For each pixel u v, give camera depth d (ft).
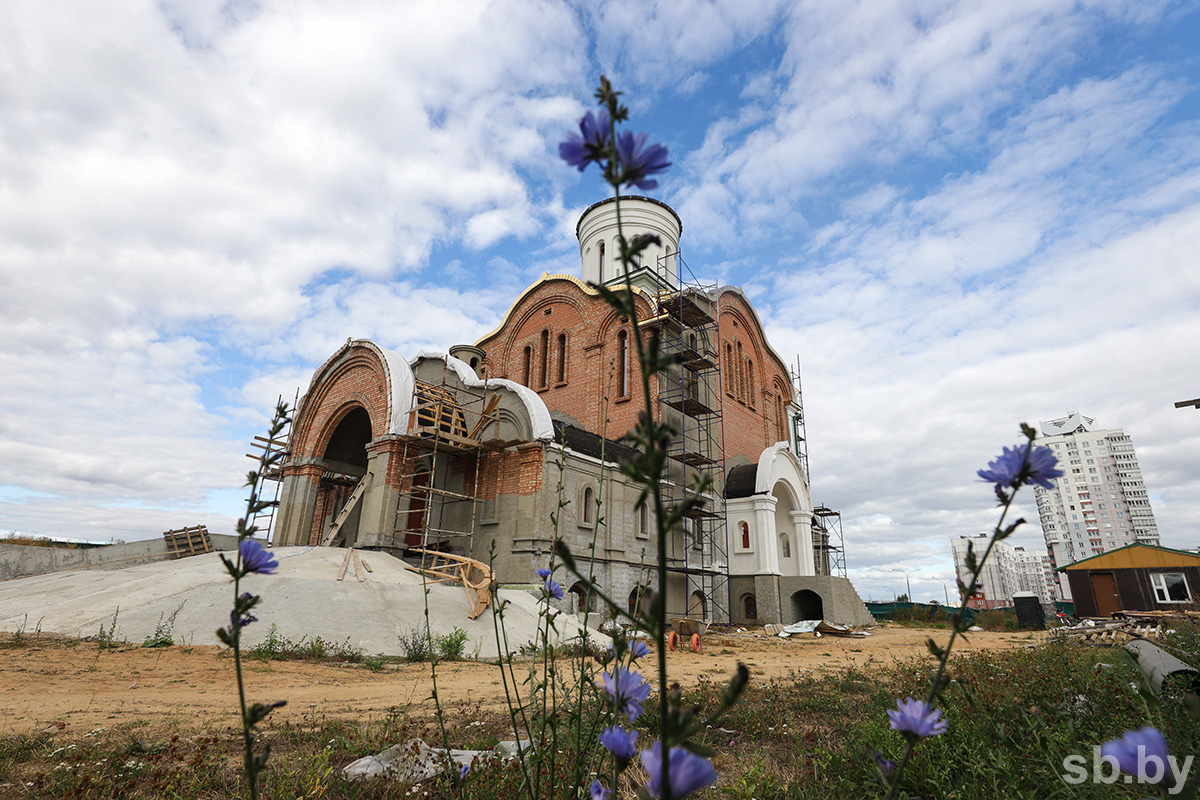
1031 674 26.30
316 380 91.30
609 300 4.05
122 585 52.54
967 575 5.10
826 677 34.96
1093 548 359.05
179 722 22.71
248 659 37.86
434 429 75.51
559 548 4.39
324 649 41.81
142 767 16.48
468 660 42.70
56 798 14.40
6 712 23.30
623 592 79.25
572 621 57.36
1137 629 56.18
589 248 132.46
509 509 76.13
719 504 105.50
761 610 97.60
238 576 5.17
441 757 13.85
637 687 5.92
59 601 50.11
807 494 118.93
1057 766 12.66
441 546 81.20
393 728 21.09
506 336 126.52
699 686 30.25
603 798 5.81
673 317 102.78
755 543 101.96
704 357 110.73
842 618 96.12
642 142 4.22
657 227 128.88
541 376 117.70
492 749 17.75
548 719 9.79
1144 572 112.47
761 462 107.34
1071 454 374.84
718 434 110.83
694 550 96.58
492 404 78.18
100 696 26.84
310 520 86.84
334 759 17.99
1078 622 96.07
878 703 24.47
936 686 5.23
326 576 55.16
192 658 37.09
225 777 15.99
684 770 2.88
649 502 88.89
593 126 4.28
